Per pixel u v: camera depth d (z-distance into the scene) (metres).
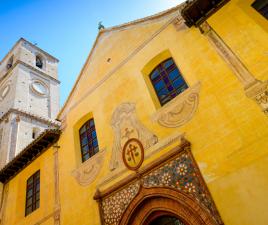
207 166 6.40
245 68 6.71
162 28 9.87
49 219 10.17
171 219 7.21
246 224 5.30
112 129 9.59
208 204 6.02
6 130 20.75
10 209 12.71
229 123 6.45
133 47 10.78
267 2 7.43
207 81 7.41
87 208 8.92
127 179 7.94
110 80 11.09
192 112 7.35
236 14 7.72
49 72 30.67
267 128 5.78
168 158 7.20
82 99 12.14
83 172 9.93
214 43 7.76
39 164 12.66
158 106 8.70
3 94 25.95
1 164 18.05
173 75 8.87
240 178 5.76
